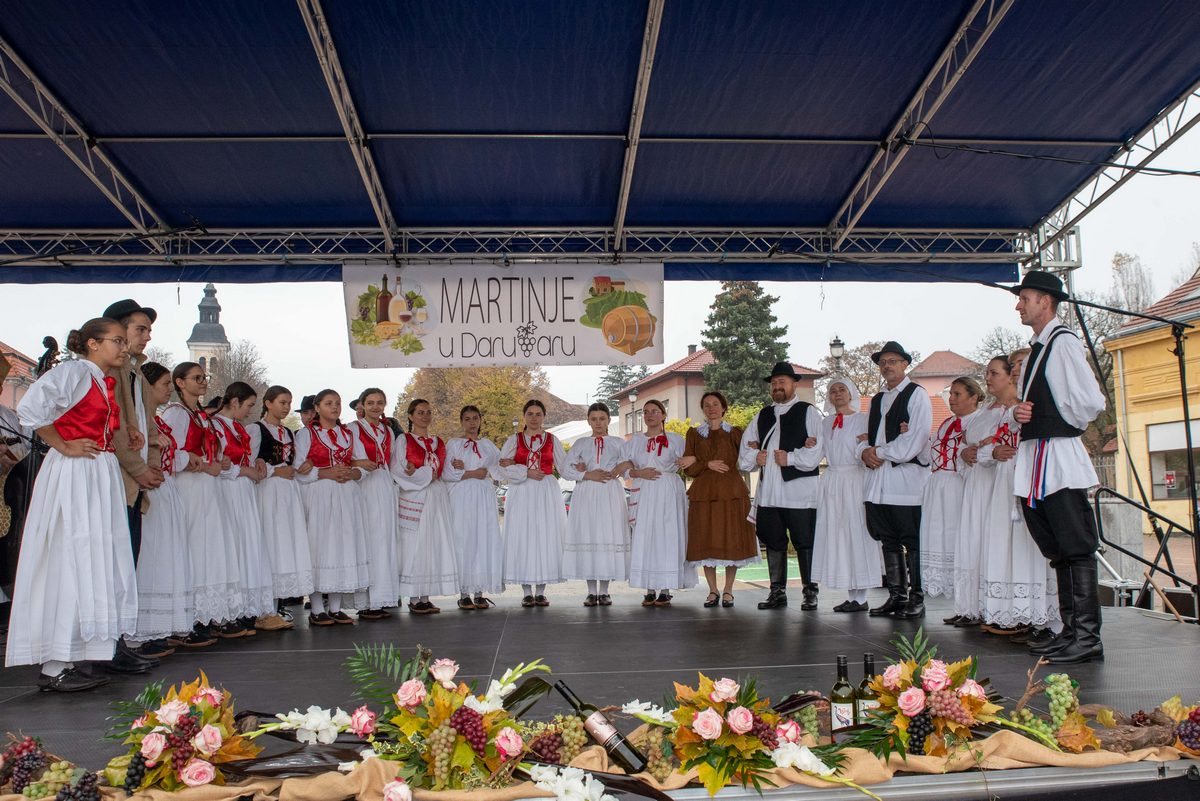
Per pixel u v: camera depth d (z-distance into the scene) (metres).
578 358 7.91
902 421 6.21
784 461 6.93
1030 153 7.18
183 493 5.47
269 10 5.57
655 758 2.48
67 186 7.20
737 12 5.71
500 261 7.89
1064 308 8.09
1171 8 5.73
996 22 5.61
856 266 8.17
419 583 6.98
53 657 3.95
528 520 7.49
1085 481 4.44
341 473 6.44
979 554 5.56
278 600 6.99
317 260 7.80
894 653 4.74
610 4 5.64
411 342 7.86
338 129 6.75
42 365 5.30
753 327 35.06
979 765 2.51
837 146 7.06
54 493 4.03
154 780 2.28
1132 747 2.62
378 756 2.37
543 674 4.24
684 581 7.45
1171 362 16.53
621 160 7.17
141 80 6.16
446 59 6.06
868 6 5.69
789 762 2.38
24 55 5.89
